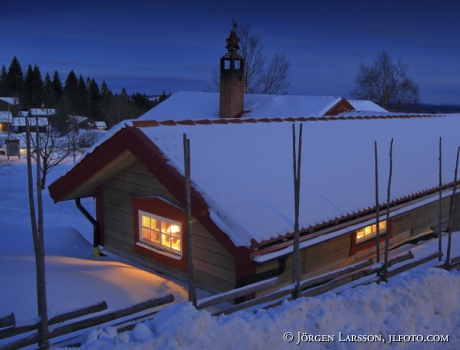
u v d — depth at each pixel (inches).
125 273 265.1
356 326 182.4
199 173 252.1
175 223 278.1
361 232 313.0
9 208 671.8
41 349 144.3
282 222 233.5
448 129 510.6
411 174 356.2
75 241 380.5
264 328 160.6
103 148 287.6
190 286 170.6
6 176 1003.3
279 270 236.1
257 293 236.4
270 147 318.3
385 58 1843.0
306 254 267.6
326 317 174.4
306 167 309.1
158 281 258.1
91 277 245.1
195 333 144.9
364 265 232.5
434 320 200.7
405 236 361.1
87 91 2795.3
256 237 214.5
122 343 139.5
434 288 211.6
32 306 198.1
